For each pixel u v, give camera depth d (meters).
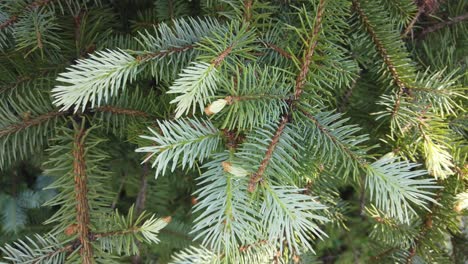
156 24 0.56
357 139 0.47
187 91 0.43
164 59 0.48
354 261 0.71
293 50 0.48
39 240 0.49
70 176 0.50
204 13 0.55
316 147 0.46
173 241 0.66
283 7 0.52
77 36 0.53
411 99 0.50
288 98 0.46
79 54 0.53
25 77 0.54
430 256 0.53
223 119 0.46
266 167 0.43
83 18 0.53
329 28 0.46
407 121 0.49
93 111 0.52
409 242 0.54
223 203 0.42
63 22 0.54
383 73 0.52
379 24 0.51
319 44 0.45
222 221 0.42
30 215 0.65
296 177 0.46
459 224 0.54
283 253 0.52
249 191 0.43
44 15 0.50
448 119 0.53
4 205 0.63
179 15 0.54
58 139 0.51
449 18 0.56
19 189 0.64
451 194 0.51
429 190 0.52
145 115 0.53
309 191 0.53
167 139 0.43
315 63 0.47
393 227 0.53
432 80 0.49
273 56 0.49
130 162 0.63
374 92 0.57
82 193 0.50
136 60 0.45
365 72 0.58
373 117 0.57
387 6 0.53
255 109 0.44
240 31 0.44
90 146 0.51
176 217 0.69
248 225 0.42
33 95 0.53
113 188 0.65
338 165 0.52
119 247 0.48
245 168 0.43
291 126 0.46
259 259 0.49
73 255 0.48
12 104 0.51
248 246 0.49
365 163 0.45
